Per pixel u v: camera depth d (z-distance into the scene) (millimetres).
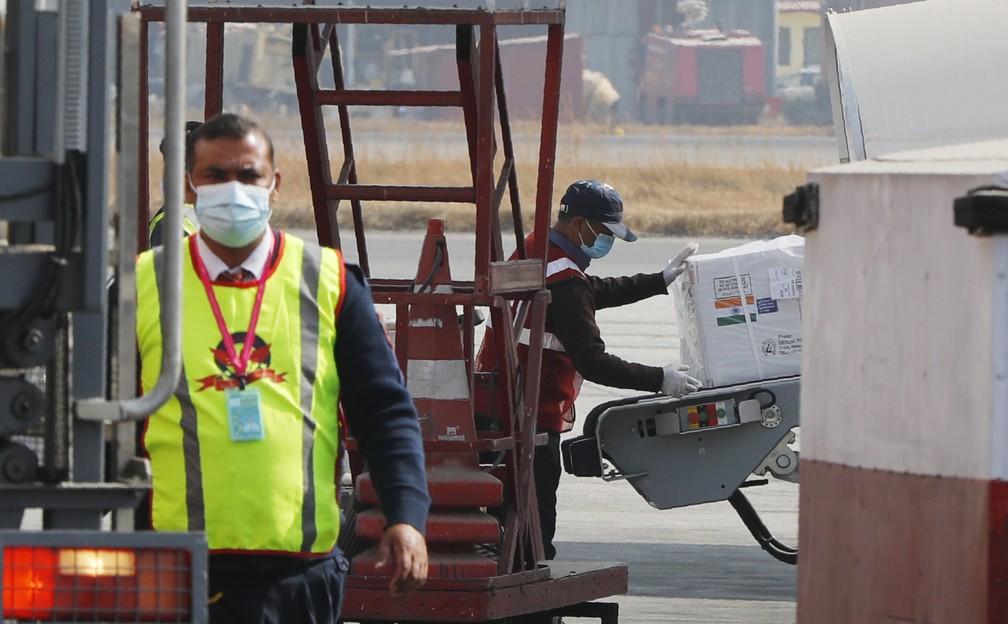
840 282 10562
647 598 19484
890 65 17062
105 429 9023
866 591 10266
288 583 10109
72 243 8070
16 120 8375
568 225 18094
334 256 10461
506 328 15289
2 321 8070
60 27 8023
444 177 103250
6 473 8211
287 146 113688
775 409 19031
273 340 10133
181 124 8250
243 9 14781
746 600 19516
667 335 40906
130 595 8250
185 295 10172
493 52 14656
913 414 9820
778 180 102188
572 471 19250
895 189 9969
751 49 177375
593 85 171375
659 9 181250
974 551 9297
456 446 14680
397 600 14438
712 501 19312
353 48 176375
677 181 101312
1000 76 16688
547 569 15305
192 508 9945
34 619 8164
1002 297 9172
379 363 10328
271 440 10008
